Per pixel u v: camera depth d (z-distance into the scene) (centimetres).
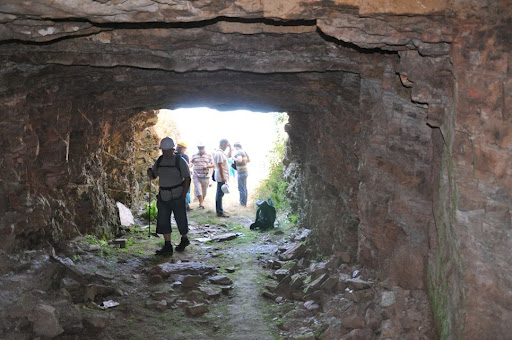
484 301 360
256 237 1002
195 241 968
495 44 337
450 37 352
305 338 545
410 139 506
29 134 622
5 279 549
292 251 829
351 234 683
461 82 352
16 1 329
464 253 367
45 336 524
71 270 653
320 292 632
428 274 502
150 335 582
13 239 588
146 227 1040
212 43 451
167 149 856
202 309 642
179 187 870
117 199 1052
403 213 523
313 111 783
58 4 333
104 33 440
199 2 336
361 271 614
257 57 496
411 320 480
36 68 532
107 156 979
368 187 568
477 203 359
